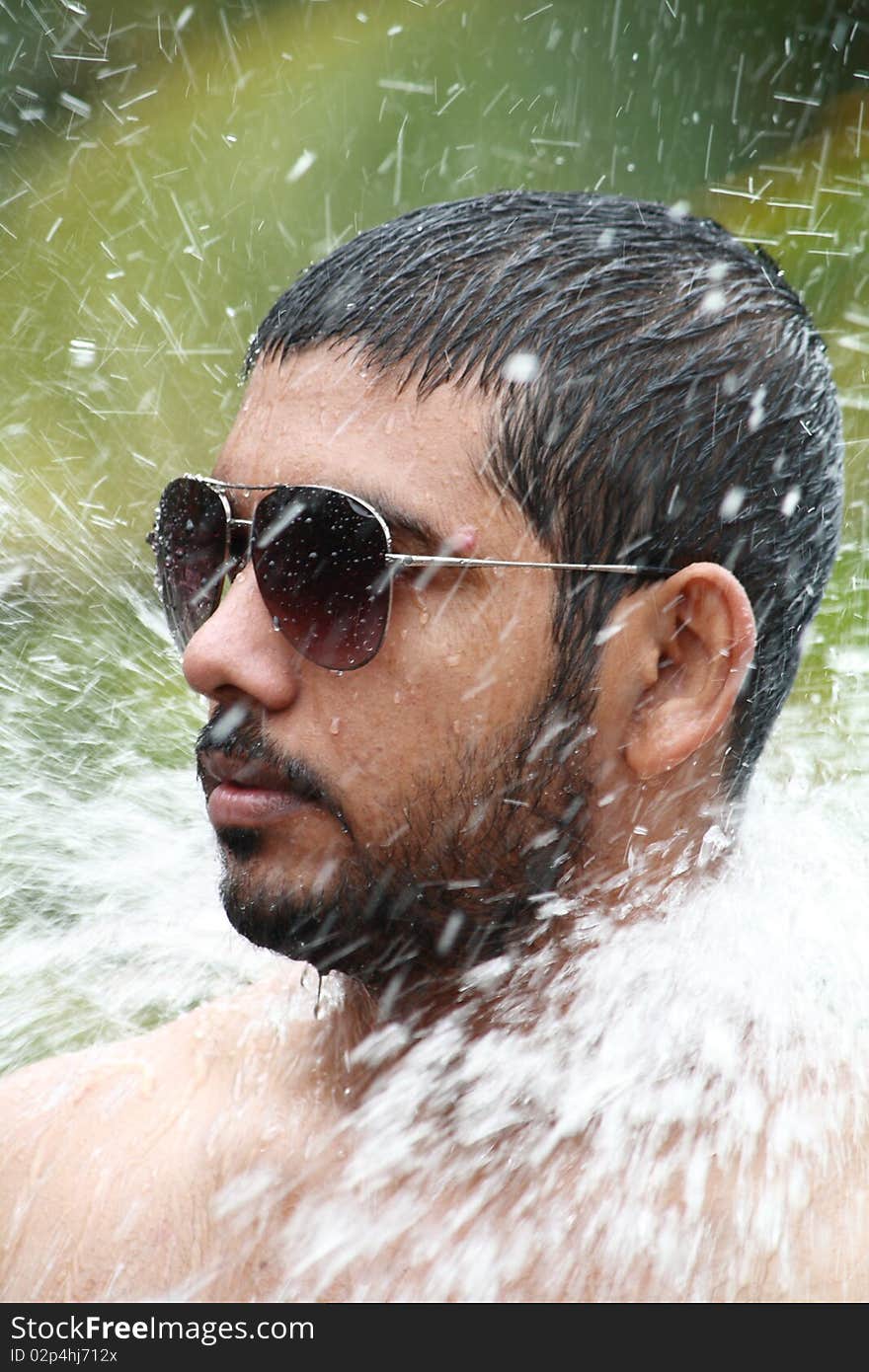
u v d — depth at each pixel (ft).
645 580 9.53
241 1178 9.76
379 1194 9.45
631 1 30.45
